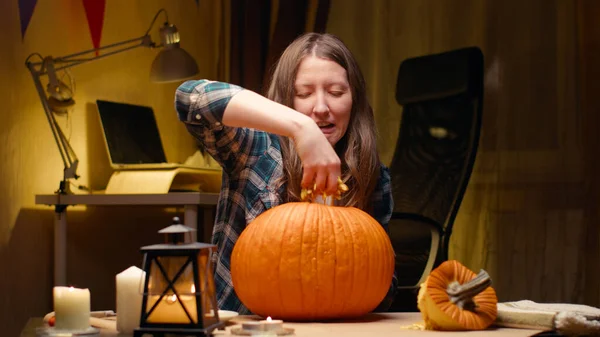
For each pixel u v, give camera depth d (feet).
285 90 5.04
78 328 3.53
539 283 12.55
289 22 14.17
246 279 4.09
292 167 5.03
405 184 10.24
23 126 10.22
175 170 9.93
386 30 13.89
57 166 10.75
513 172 12.84
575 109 12.44
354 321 4.08
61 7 10.91
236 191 5.27
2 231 9.88
